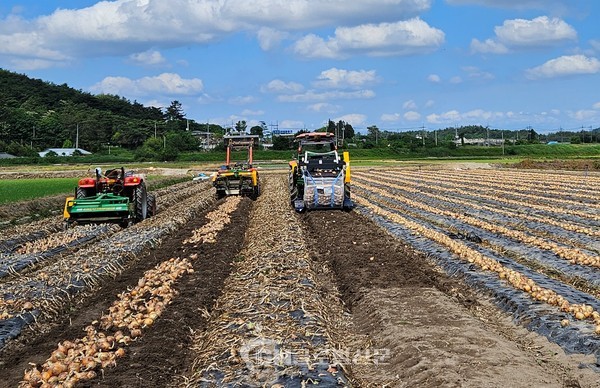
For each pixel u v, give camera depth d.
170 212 26.61
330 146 26.39
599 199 31.42
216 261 15.38
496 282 12.56
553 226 21.19
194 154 103.81
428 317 10.31
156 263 15.33
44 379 7.76
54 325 10.66
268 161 82.38
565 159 79.56
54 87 180.62
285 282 12.36
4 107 137.25
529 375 7.73
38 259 16.25
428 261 15.52
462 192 36.50
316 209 25.75
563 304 10.49
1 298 11.49
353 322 10.90
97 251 16.36
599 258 14.51
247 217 25.08
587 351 8.74
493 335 9.34
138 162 98.19
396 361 8.55
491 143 157.50
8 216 26.28
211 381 7.65
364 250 16.36
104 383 7.81
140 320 10.19
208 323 10.64
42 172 67.94
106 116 150.25
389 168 69.88
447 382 7.49
